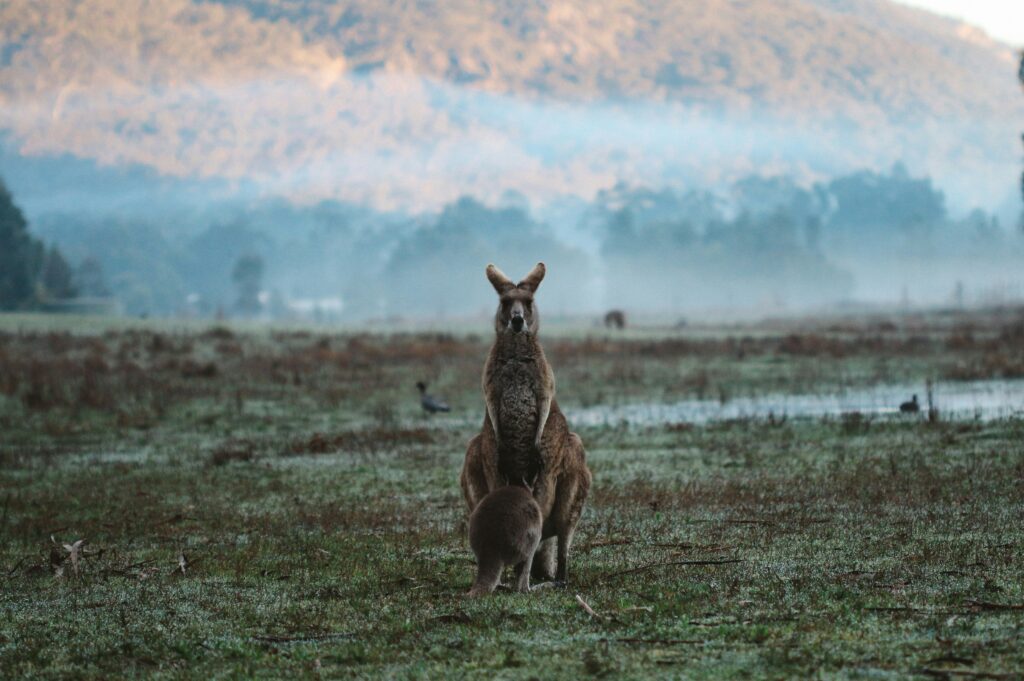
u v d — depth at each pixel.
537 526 31.47
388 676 24.23
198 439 78.31
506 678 23.66
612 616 28.02
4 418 88.50
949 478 48.62
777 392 104.12
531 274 33.31
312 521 44.91
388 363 147.50
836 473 52.50
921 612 27.31
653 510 44.66
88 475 60.91
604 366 139.62
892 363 134.00
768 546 36.59
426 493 52.00
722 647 25.19
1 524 45.56
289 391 109.44
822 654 24.31
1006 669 22.91
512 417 32.44
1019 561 32.59
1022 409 79.06
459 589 32.25
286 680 24.23
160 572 35.84
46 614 30.84
